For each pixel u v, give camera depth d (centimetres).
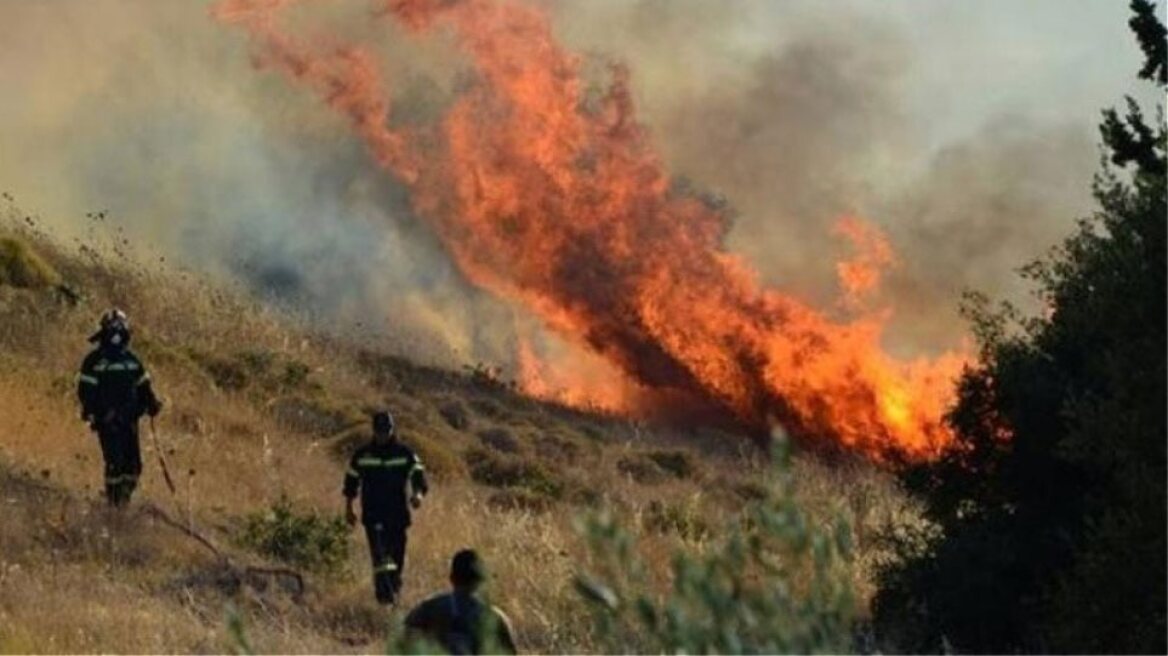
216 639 3331
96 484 4722
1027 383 3531
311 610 3825
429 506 5234
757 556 1395
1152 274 3256
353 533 4822
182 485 4966
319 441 6303
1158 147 3547
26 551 3866
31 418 5241
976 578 3481
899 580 3591
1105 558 3012
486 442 7094
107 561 3956
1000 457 3638
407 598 4094
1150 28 3631
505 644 2498
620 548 1365
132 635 3278
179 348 6869
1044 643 3148
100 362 4512
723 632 1374
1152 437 3050
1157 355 3083
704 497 6325
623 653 1572
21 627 3225
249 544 4250
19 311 6525
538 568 4256
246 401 6500
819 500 5497
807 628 1386
